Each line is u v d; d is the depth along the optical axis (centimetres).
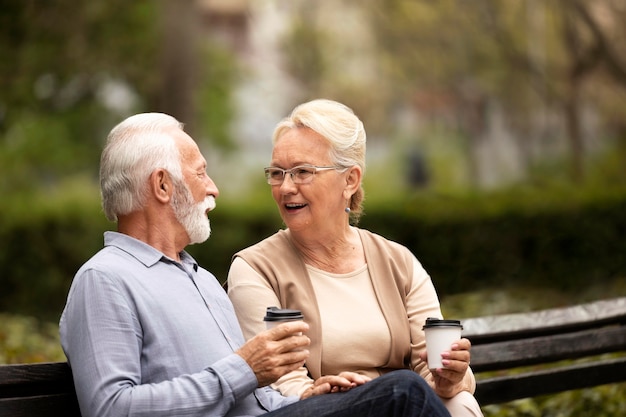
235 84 2775
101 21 1970
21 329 782
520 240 1224
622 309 518
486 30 2583
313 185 396
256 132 4438
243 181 3119
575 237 1220
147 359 325
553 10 2348
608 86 2622
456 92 3388
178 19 1742
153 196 349
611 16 2278
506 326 472
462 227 1232
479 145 3900
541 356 482
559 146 3319
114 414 306
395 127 4812
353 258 411
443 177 4434
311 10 3509
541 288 1200
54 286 1148
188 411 313
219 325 347
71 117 2206
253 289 389
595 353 506
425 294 414
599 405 620
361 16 3128
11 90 2014
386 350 396
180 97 1744
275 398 362
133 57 2048
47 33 1925
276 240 410
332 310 395
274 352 324
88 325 317
